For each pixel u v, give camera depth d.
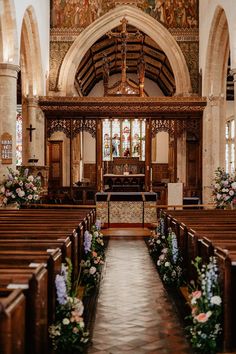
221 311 5.46
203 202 21.34
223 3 17.84
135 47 30.97
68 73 23.17
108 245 13.93
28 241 6.18
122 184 24.53
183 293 7.98
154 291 8.38
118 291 8.39
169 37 23.23
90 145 34.81
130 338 5.92
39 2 20.39
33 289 4.13
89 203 21.00
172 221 10.11
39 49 20.69
